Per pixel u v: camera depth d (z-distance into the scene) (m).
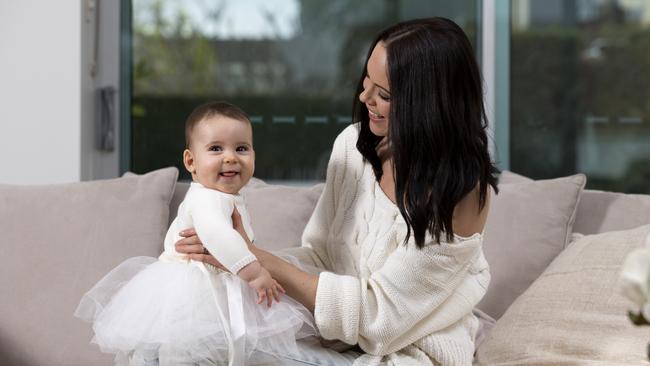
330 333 1.78
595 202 2.61
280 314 1.74
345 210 2.03
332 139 3.27
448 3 3.25
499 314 2.43
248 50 3.26
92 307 1.87
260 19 3.25
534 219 2.51
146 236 2.49
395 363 1.80
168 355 1.66
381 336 1.77
